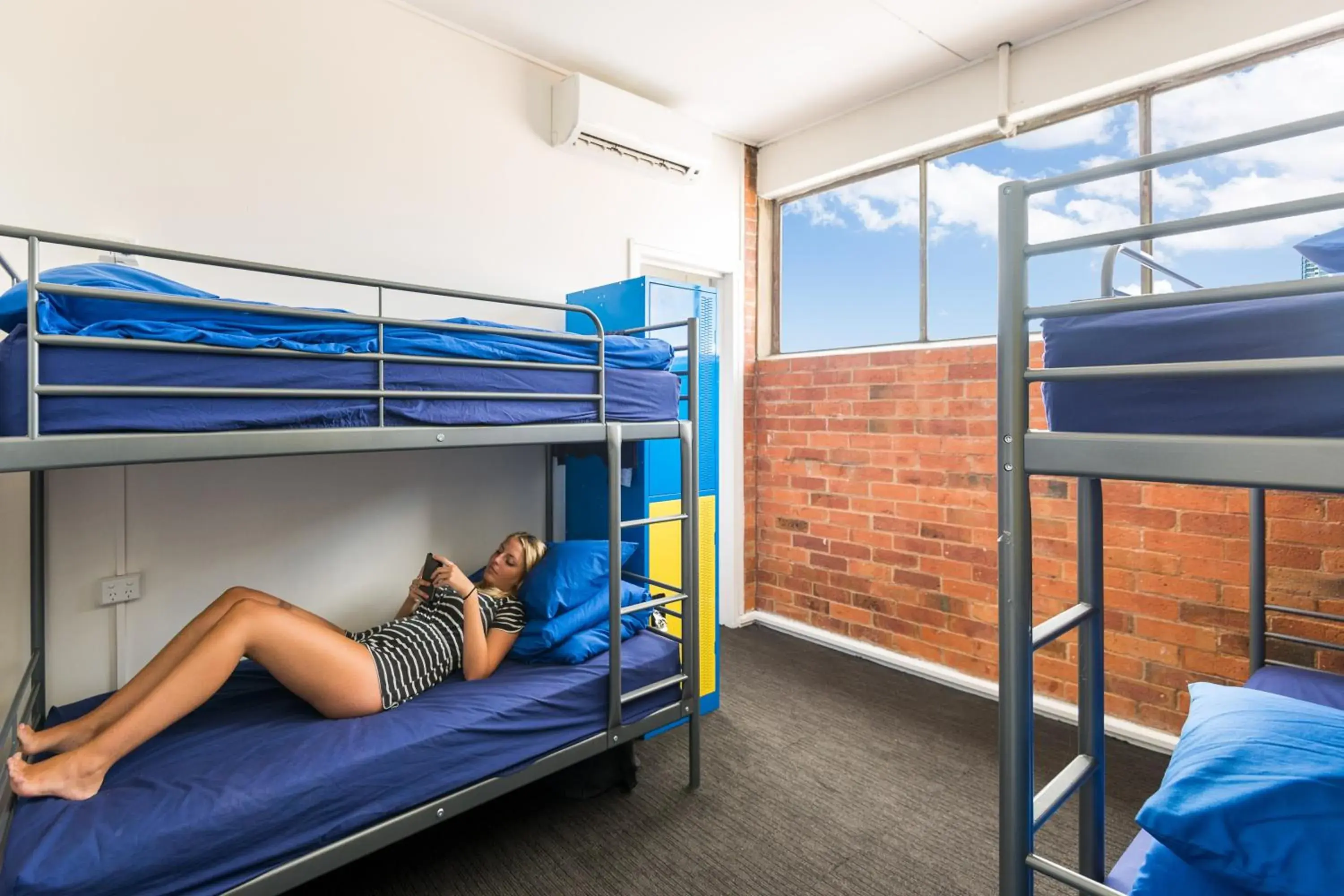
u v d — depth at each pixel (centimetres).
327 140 243
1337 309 92
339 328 162
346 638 183
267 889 139
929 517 317
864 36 276
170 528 219
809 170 366
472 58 278
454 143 274
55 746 152
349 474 254
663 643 231
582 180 315
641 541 272
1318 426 92
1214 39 230
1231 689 128
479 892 177
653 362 228
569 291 311
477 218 281
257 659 164
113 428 127
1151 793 222
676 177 343
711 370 298
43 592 193
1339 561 212
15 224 190
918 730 268
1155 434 101
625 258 332
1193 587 241
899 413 327
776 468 387
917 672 322
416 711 176
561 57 293
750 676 323
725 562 393
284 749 155
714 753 251
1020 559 112
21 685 165
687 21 267
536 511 304
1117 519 259
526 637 217
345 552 254
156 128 210
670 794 223
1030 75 278
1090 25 261
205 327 142
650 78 312
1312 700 172
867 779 232
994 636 296
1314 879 85
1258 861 89
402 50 260
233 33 224
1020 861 113
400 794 159
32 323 117
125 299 127
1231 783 98
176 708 149
